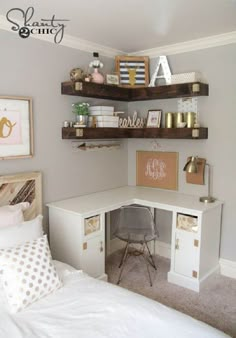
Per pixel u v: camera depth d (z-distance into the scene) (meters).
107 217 3.43
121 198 3.00
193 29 2.57
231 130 2.81
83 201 2.87
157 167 3.40
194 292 2.65
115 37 2.78
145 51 3.24
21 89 2.47
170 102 3.20
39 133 2.65
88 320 1.51
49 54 2.65
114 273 2.99
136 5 2.07
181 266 2.77
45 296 1.74
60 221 2.63
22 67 2.46
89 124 2.94
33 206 2.61
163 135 3.04
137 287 2.73
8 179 2.41
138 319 1.50
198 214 2.58
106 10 2.15
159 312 1.55
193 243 2.66
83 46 2.91
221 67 2.80
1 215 2.12
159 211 3.43
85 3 2.04
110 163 3.41
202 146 3.02
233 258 2.91
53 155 2.79
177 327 1.43
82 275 2.02
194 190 3.12
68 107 2.87
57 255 2.71
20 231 2.01
